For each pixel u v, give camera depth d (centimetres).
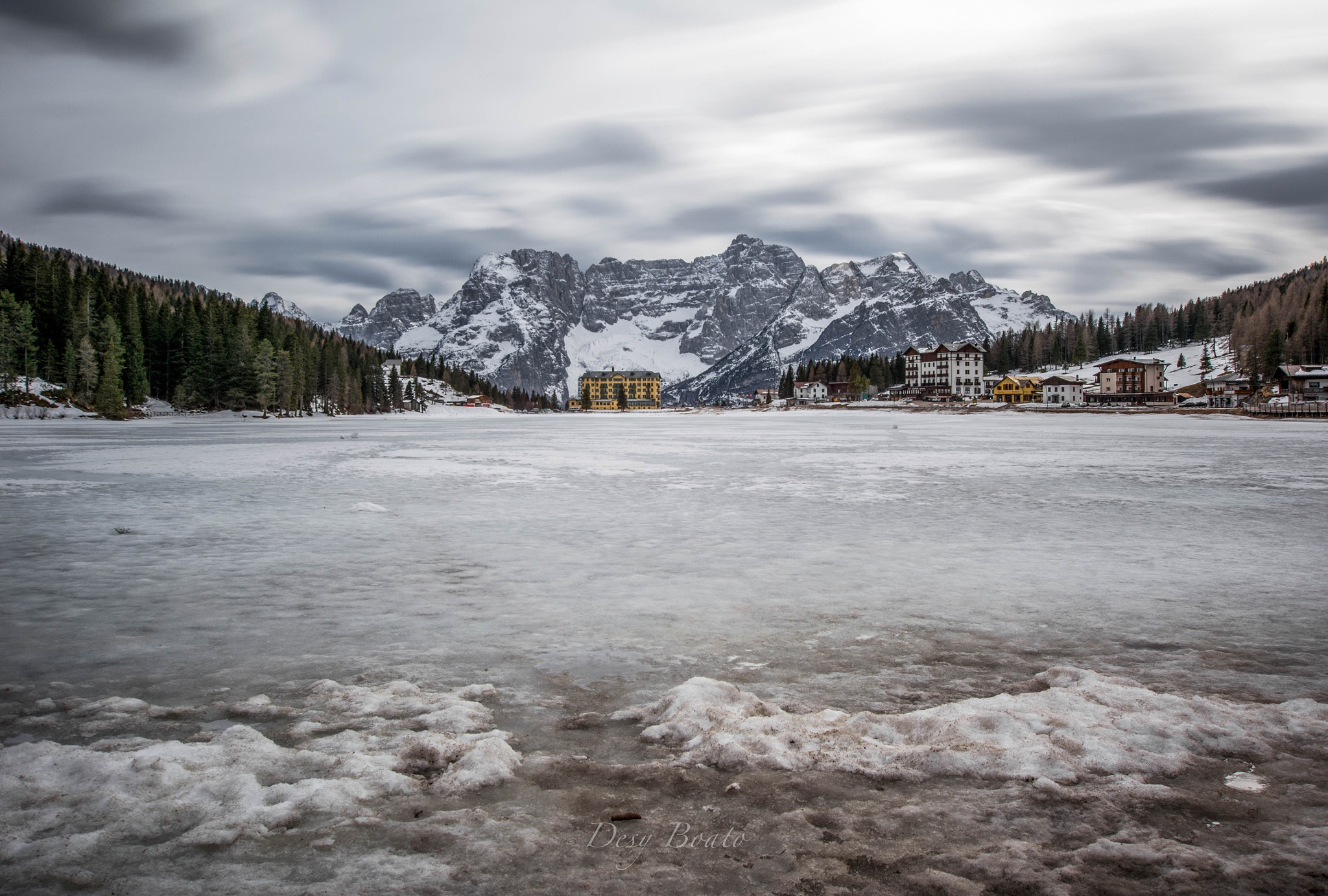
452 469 3869
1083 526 2050
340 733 714
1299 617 1152
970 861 504
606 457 4725
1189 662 936
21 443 6141
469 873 492
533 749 686
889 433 8338
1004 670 905
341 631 1077
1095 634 1059
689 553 1678
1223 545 1767
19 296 14112
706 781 622
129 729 730
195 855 511
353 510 2359
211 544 1789
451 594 1306
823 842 530
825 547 1753
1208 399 17062
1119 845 520
